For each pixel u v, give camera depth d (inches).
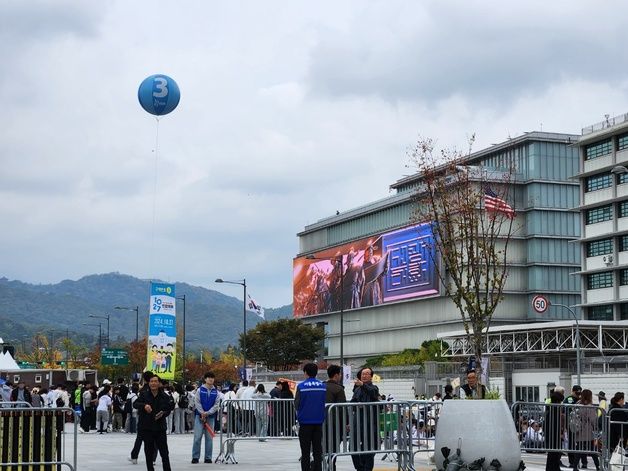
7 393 1478.8
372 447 696.4
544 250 3907.5
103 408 1569.9
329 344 5093.5
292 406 960.9
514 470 645.9
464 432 642.2
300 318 5388.8
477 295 1711.4
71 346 7022.6
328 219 5172.2
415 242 4217.5
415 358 3742.6
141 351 4729.3
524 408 808.3
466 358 3353.8
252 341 4751.5
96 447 1160.8
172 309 1711.4
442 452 649.0
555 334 3142.2
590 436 767.1
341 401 724.0
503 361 3302.2
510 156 4040.4
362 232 4842.5
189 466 871.1
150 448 735.7
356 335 4781.0
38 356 6953.7
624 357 2704.2
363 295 4690.0
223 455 991.0
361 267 4722.0
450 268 1786.4
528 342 3184.1
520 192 3961.6
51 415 611.5
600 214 3440.0
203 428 905.5
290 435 959.0
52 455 609.9
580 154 3540.8
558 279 3912.4
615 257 3331.7
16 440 602.5
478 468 634.2
